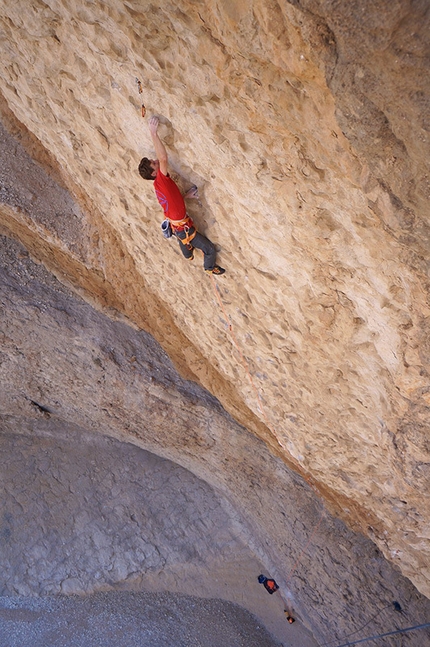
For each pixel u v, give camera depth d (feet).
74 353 37.86
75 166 25.13
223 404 31.83
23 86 22.08
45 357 38.91
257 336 23.24
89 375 38.50
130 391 37.81
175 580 47.75
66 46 18.28
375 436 21.65
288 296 19.93
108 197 24.80
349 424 22.50
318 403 22.99
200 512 47.60
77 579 47.55
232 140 15.99
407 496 22.04
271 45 12.25
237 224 19.08
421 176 12.05
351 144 12.50
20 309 36.83
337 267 17.22
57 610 46.62
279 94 13.43
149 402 37.63
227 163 16.96
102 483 48.83
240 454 37.47
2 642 44.68
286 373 23.44
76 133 22.43
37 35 18.52
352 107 11.69
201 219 20.01
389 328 17.35
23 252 36.40
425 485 20.43
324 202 15.49
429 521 22.57
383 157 12.31
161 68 15.67
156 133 17.99
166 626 45.50
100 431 46.78
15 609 46.24
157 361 36.83
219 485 43.37
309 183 15.21
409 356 17.16
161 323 30.27
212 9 12.67
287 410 25.38
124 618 46.14
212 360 28.27
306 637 42.32
